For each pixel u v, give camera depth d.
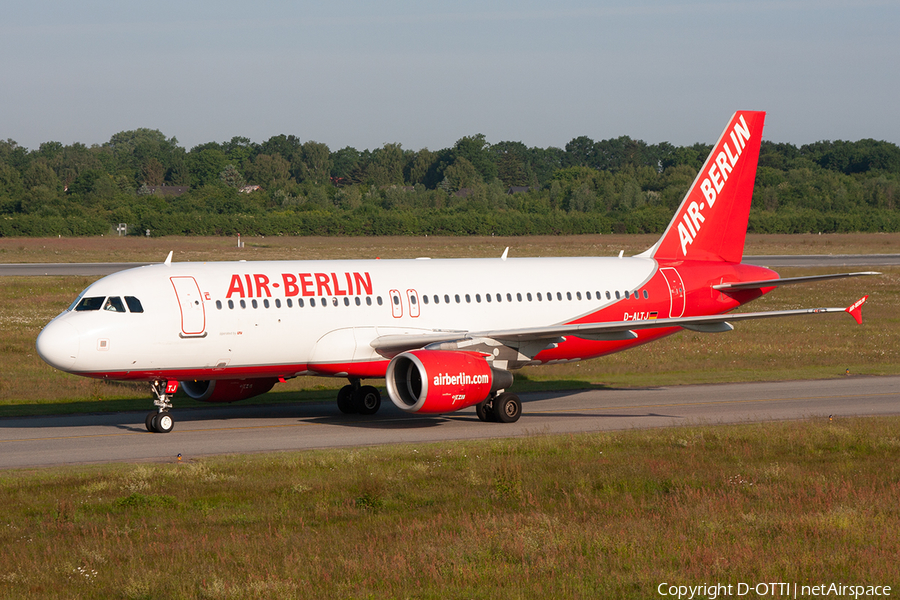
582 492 48.38
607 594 33.81
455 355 70.62
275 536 40.78
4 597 33.84
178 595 33.84
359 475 52.12
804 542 39.53
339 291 74.94
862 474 52.25
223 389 77.50
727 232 93.50
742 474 52.12
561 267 86.00
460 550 38.38
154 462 57.72
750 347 119.38
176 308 68.50
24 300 160.50
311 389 91.75
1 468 55.72
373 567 36.41
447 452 58.81
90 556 37.81
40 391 87.56
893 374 98.81
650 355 114.00
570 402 84.31
